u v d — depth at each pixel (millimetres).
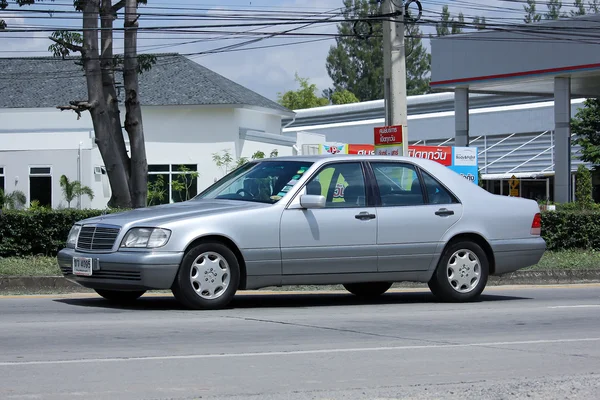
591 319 19844
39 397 11148
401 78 37938
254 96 92812
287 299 23391
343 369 13312
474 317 19750
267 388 11883
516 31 62469
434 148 56531
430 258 21734
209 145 85062
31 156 79312
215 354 14336
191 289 19266
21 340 15469
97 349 14641
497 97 104875
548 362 14227
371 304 22234
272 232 19844
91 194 76062
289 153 84375
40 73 91688
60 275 26297
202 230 19188
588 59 65438
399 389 11914
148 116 84688
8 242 31328
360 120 121000
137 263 18641
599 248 38781
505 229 22750
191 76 88125
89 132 85375
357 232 20734
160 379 12336
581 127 87500
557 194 68750
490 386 12211
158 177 83750
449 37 74250
